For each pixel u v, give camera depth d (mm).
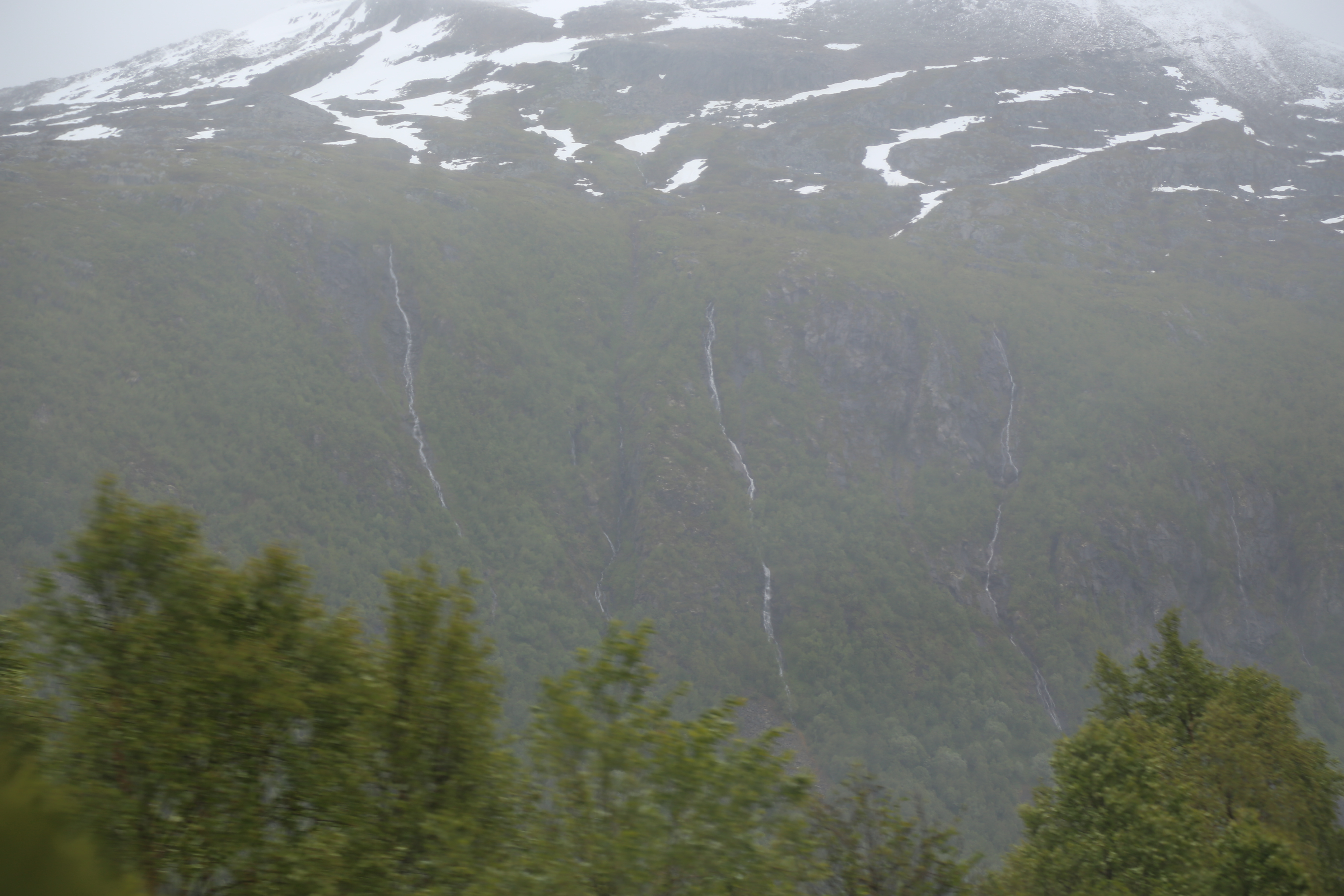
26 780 1628
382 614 12836
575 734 12148
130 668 10945
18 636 11086
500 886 10914
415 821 11453
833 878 15500
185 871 9727
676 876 11648
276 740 11117
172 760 10258
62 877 1541
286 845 10414
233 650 11062
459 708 12320
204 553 12000
